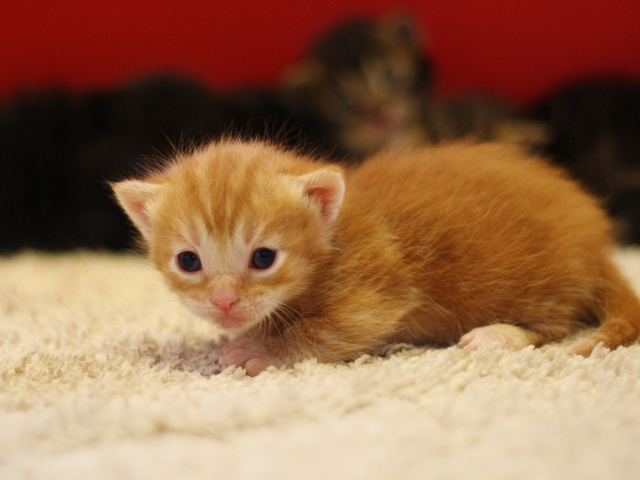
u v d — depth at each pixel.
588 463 0.18
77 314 0.33
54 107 0.59
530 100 0.65
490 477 0.18
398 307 0.27
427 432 0.20
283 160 0.27
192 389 0.23
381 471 0.18
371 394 0.22
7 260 0.51
